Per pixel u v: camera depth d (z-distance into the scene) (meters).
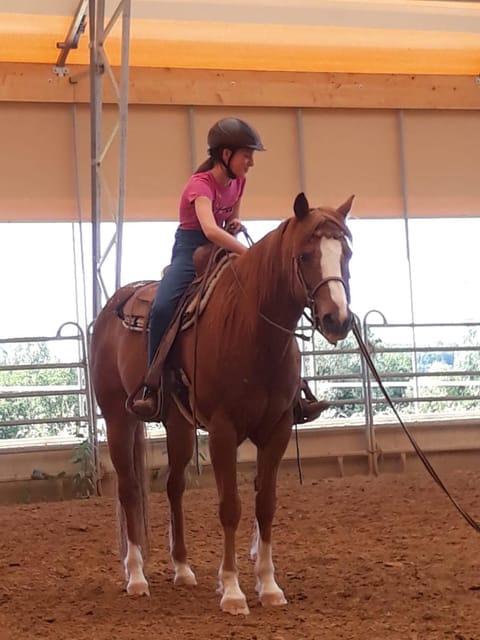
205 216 4.67
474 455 11.53
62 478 10.34
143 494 5.22
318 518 7.69
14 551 6.68
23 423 10.14
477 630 3.91
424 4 12.14
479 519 7.35
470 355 13.47
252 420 4.39
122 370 5.18
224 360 4.34
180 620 4.28
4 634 4.14
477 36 12.90
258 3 11.80
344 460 11.20
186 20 11.73
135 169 12.74
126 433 5.26
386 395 4.68
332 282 3.93
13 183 12.36
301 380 4.96
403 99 13.49
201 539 6.88
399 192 13.60
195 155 12.92
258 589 4.71
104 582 5.40
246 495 9.30
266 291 4.25
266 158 13.23
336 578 5.25
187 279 4.86
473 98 13.75
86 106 12.62
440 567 5.44
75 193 12.53
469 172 13.85
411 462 11.32
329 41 12.77
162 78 12.76
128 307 5.30
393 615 4.27
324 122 13.45
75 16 11.36
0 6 11.16
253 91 13.03
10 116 12.40
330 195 13.39
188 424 5.11
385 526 7.17
